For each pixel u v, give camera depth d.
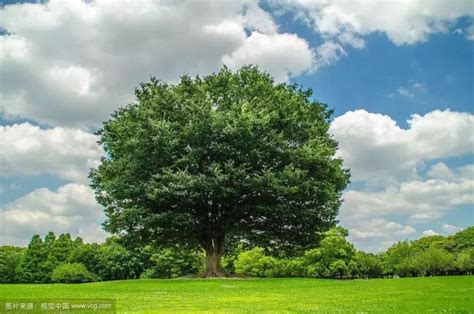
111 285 32.38
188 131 37.59
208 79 44.38
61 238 111.75
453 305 17.14
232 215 41.41
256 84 43.12
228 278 38.91
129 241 43.50
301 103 43.59
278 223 42.59
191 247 48.31
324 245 81.19
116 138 43.62
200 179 35.94
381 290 25.42
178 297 22.97
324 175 41.16
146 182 38.44
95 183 44.34
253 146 38.44
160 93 40.94
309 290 26.69
